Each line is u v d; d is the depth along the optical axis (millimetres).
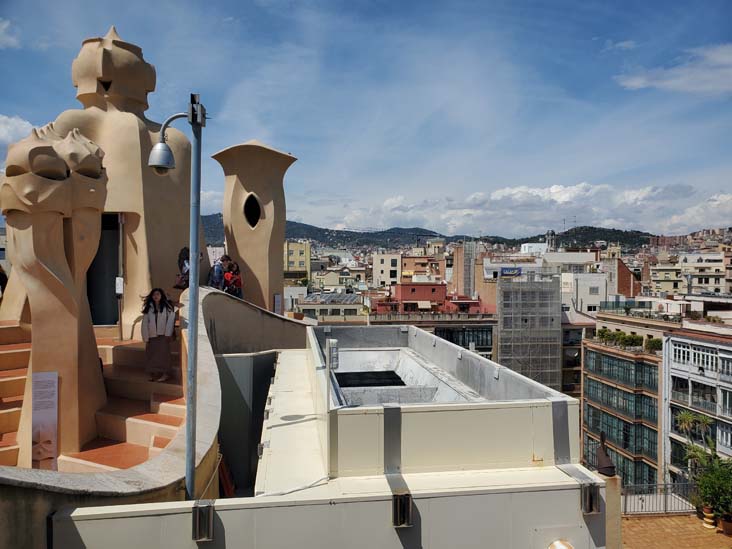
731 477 19781
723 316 42031
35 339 9203
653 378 36125
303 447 8250
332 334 15117
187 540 5746
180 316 11766
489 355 53719
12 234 9312
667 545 18547
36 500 5102
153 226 14680
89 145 9938
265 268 19609
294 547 6016
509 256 84312
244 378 13695
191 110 6691
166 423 9500
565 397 7500
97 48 14758
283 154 19891
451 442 7082
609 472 7102
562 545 6398
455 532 6379
